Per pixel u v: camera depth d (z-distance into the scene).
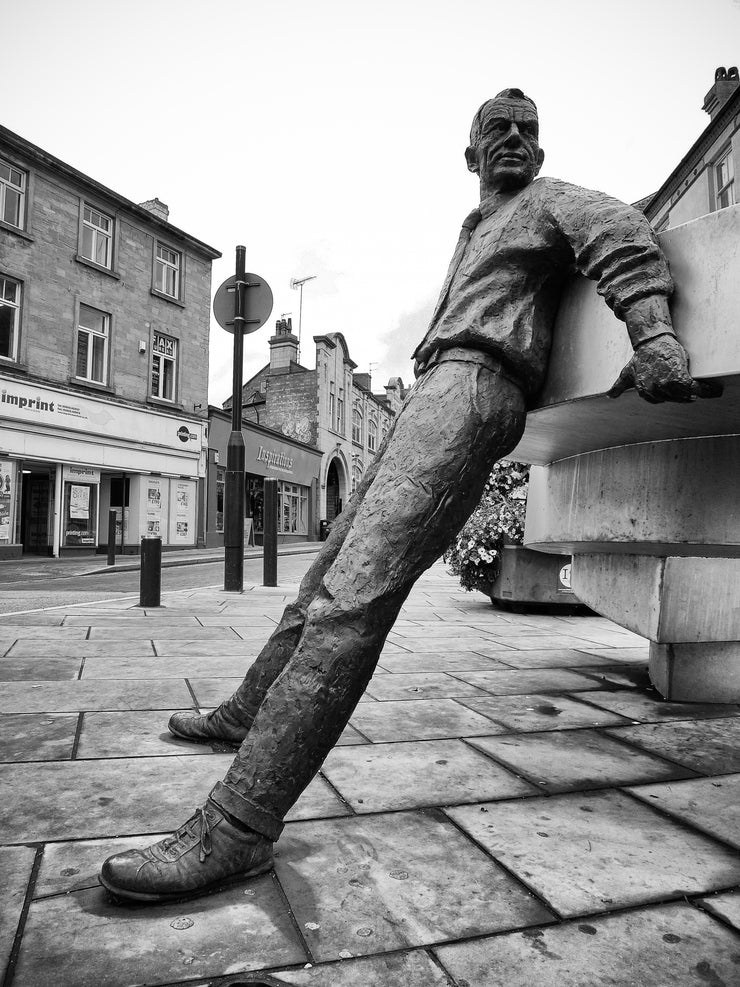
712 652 3.53
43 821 1.87
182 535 22.86
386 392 55.28
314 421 36.88
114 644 4.71
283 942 1.35
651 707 3.40
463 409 1.70
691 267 1.58
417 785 2.23
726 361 1.51
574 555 4.31
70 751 2.46
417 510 1.62
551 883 1.61
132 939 1.34
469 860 1.71
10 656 4.21
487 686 3.79
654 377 1.49
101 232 20.22
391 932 1.39
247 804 1.55
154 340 22.06
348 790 2.18
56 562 16.41
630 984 1.24
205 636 5.15
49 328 18.52
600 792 2.22
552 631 6.14
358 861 1.69
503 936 1.39
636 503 2.58
